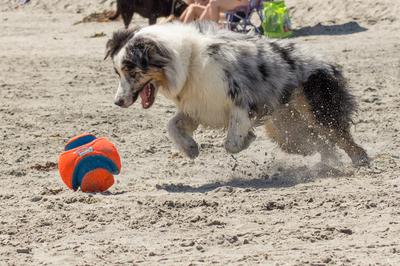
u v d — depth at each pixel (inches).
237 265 345.4
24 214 433.1
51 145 622.8
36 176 534.3
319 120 538.6
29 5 1740.9
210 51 495.2
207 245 374.9
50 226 410.9
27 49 1151.6
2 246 380.5
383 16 1255.5
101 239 388.5
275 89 516.4
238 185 496.1
